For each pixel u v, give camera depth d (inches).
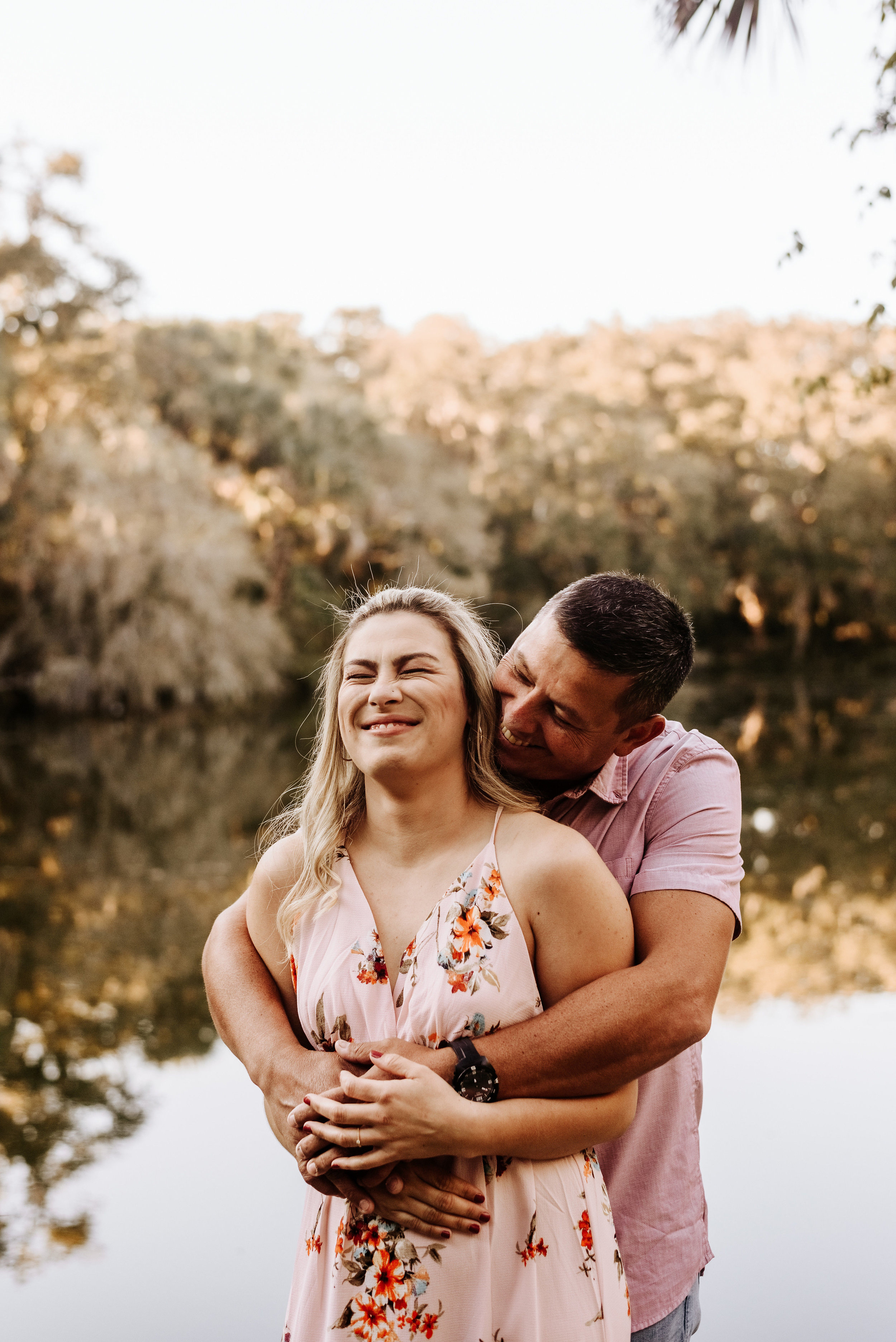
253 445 1137.4
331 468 1139.9
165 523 934.4
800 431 1446.9
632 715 56.2
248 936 62.0
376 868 56.0
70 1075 198.2
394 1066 49.3
